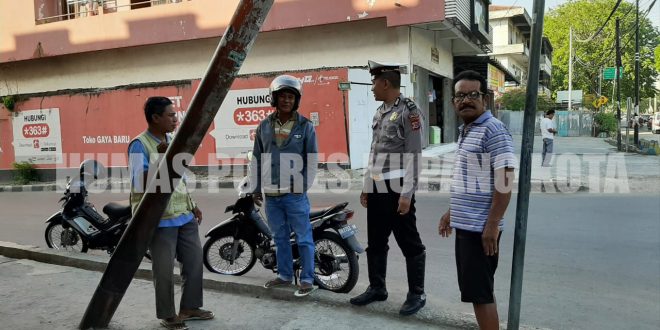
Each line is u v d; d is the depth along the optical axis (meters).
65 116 16.05
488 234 2.96
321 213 4.68
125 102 15.27
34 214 10.03
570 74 39.28
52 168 16.31
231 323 3.93
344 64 15.88
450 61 20.62
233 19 3.01
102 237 5.82
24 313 4.18
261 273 5.42
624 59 50.09
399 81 4.01
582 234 6.83
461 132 3.24
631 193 10.08
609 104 54.16
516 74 39.72
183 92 14.63
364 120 13.77
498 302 4.54
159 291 3.76
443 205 9.03
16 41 19.64
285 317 4.02
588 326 4.03
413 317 3.92
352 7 14.85
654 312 4.28
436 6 14.08
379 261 4.18
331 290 4.68
